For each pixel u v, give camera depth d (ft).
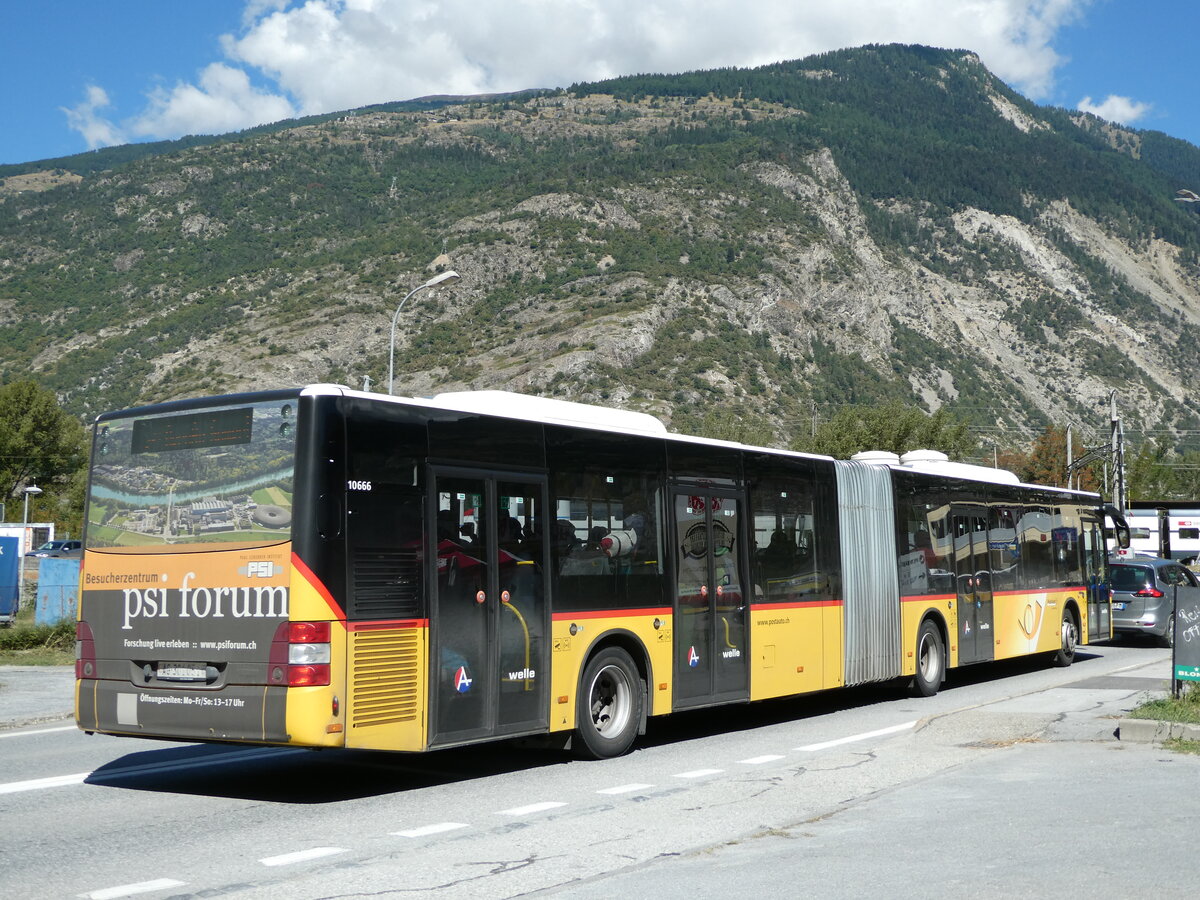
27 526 239.30
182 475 32.96
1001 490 67.41
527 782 34.78
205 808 30.96
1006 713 46.60
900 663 56.08
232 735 31.14
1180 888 21.76
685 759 39.09
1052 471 312.29
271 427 31.76
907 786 32.65
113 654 33.47
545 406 39.09
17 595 87.35
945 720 45.21
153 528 33.19
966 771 34.88
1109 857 24.21
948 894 21.42
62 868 24.14
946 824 27.55
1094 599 78.33
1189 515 197.77
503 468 35.86
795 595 48.98
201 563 32.19
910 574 57.47
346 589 31.04
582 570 38.45
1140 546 193.36
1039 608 70.59
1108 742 40.11
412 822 28.84
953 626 60.90
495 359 557.33
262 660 30.86
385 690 31.71
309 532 30.78
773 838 26.32
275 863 24.49
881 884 22.16
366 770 37.24
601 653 39.09
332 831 27.81
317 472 30.99
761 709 54.49
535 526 36.78
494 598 35.06
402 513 32.65
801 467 50.44
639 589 40.73
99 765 38.11
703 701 43.24
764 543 47.52
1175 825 27.32
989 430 577.43
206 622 31.91
